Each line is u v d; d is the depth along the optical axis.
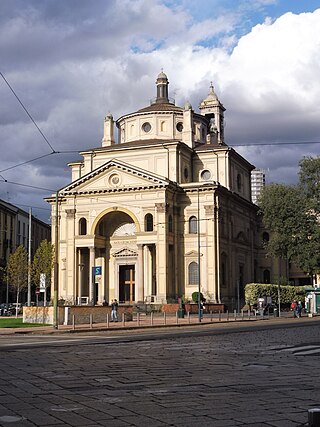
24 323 42.53
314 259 66.88
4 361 17.92
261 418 9.28
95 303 68.38
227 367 16.34
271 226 70.00
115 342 26.25
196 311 62.41
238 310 65.44
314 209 68.00
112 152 72.88
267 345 24.31
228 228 73.00
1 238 94.25
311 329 37.25
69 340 27.72
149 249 68.50
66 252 69.62
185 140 75.12
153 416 9.45
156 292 65.81
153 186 66.12
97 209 69.00
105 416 9.44
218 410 9.95
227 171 73.56
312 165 68.12
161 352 21.09
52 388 12.43
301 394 11.66
